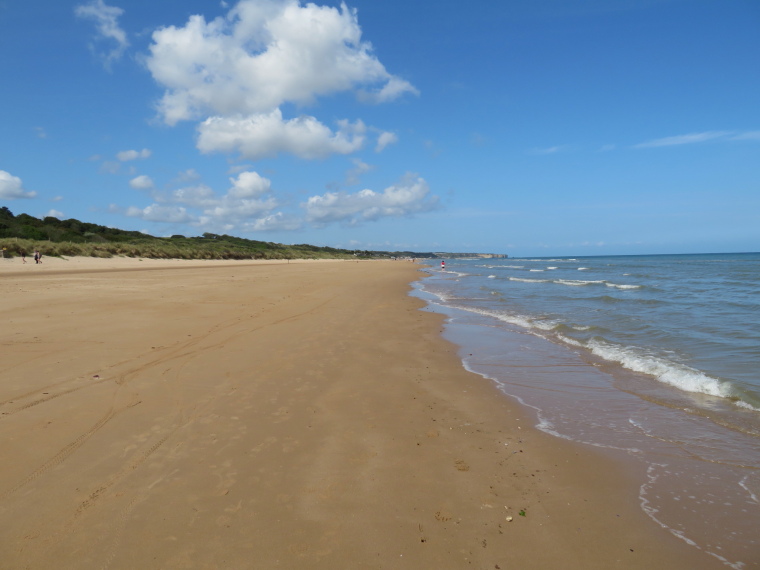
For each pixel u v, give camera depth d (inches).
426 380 291.3
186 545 120.6
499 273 1923.0
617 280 1254.9
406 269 2357.3
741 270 1801.2
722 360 334.0
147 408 216.4
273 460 171.0
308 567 114.3
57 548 117.6
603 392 272.2
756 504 150.6
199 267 1534.2
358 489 152.7
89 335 354.0
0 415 199.0
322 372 295.6
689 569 118.3
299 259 3727.9
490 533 131.3
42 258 1380.4
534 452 187.9
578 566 118.3
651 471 172.7
